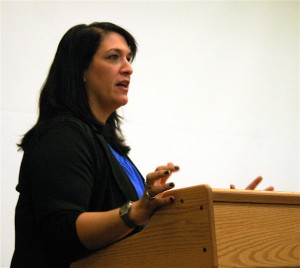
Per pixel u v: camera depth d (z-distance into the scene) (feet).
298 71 17.99
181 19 16.12
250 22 17.38
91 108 7.77
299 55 18.13
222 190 5.06
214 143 16.06
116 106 7.90
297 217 5.57
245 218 5.16
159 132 15.16
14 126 12.75
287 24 18.08
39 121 7.43
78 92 7.54
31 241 6.66
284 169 17.21
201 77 16.17
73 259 6.49
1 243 12.17
